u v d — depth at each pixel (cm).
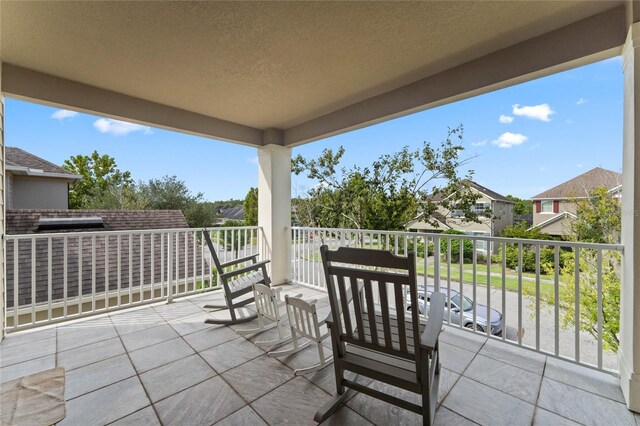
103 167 1861
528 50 238
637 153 173
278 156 476
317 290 438
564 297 479
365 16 208
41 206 878
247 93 336
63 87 297
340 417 168
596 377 205
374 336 161
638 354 173
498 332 445
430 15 208
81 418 168
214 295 411
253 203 1584
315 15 206
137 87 318
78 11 198
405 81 310
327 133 406
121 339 270
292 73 290
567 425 162
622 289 195
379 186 809
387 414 170
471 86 269
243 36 229
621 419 167
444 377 207
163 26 216
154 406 178
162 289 383
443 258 790
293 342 240
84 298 440
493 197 1078
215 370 218
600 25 206
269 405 179
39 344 260
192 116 396
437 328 154
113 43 237
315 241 450
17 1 187
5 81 266
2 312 271
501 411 173
